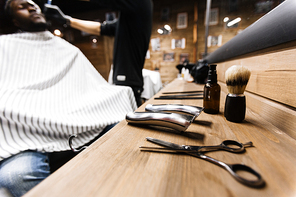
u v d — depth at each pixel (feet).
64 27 14.46
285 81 1.20
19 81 2.49
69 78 3.01
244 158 0.82
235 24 3.75
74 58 3.31
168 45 12.85
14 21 2.76
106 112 2.78
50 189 0.61
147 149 0.94
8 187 1.46
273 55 1.36
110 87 3.36
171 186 0.62
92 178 0.67
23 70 2.60
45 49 2.95
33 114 1.84
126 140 1.07
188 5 11.73
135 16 3.77
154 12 12.63
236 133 1.16
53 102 2.43
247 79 1.28
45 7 4.27
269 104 1.40
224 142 0.98
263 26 1.46
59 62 3.06
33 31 2.96
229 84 1.36
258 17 2.15
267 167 0.74
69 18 4.90
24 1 2.70
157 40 13.04
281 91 1.25
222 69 3.38
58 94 2.63
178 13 12.07
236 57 2.46
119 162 0.80
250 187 0.60
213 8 8.70
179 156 0.86
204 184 0.63
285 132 1.16
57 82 2.80
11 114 1.71
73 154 2.24
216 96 1.63
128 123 1.41
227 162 0.79
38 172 1.61
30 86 2.42
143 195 0.58
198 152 0.87
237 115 1.36
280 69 1.26
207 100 1.69
